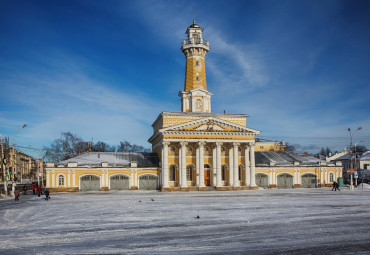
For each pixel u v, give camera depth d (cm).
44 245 1803
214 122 6209
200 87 6688
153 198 4472
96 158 6525
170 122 6256
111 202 3962
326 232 2095
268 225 2339
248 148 6388
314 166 6950
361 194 5003
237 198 4381
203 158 6200
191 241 1873
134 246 1770
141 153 6881
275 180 6738
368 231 2123
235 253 1619
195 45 6669
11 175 5725
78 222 2523
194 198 4419
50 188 5919
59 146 9106
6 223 2505
